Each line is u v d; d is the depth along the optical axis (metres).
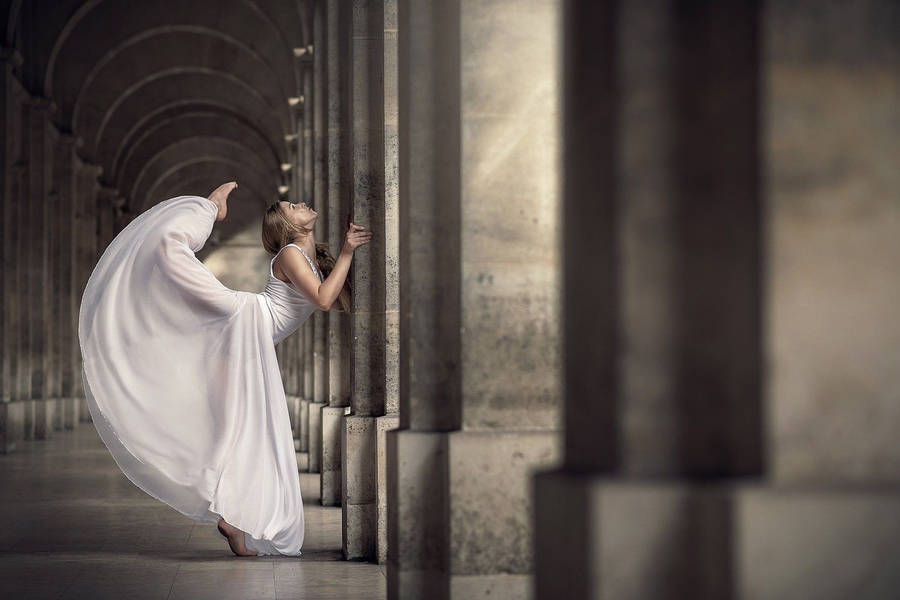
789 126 2.29
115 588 5.82
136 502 10.05
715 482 2.32
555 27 4.39
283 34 23.00
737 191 2.33
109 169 33.50
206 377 7.08
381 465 6.78
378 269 7.23
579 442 2.59
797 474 2.29
